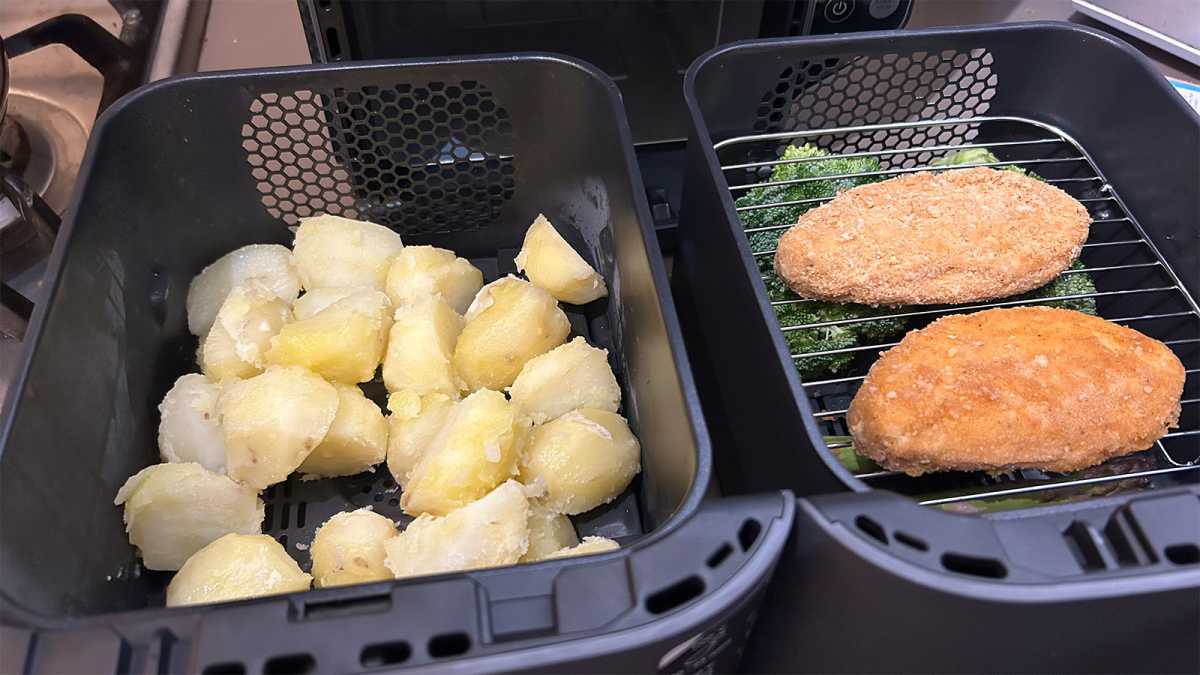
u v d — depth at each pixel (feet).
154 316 3.17
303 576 2.55
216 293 3.34
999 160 3.81
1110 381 2.70
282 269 3.42
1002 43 3.44
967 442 2.59
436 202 3.69
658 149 4.25
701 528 1.87
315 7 3.29
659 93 4.16
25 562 2.21
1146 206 3.33
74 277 2.67
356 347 2.91
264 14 4.64
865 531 1.93
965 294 3.05
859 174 3.45
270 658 1.68
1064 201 3.23
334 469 2.99
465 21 3.75
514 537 2.46
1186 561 1.90
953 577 1.84
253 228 3.61
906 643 2.11
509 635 1.74
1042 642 2.04
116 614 1.77
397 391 3.02
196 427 2.89
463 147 3.56
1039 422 2.61
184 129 3.18
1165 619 1.99
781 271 3.13
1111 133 3.45
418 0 3.58
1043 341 2.78
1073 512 2.00
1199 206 3.07
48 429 2.43
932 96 3.94
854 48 3.34
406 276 3.24
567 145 3.44
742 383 2.95
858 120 3.92
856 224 3.13
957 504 2.67
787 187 3.54
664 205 3.99
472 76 3.22
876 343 3.25
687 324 3.69
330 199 3.70
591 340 3.51
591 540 2.54
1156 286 3.26
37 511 2.31
